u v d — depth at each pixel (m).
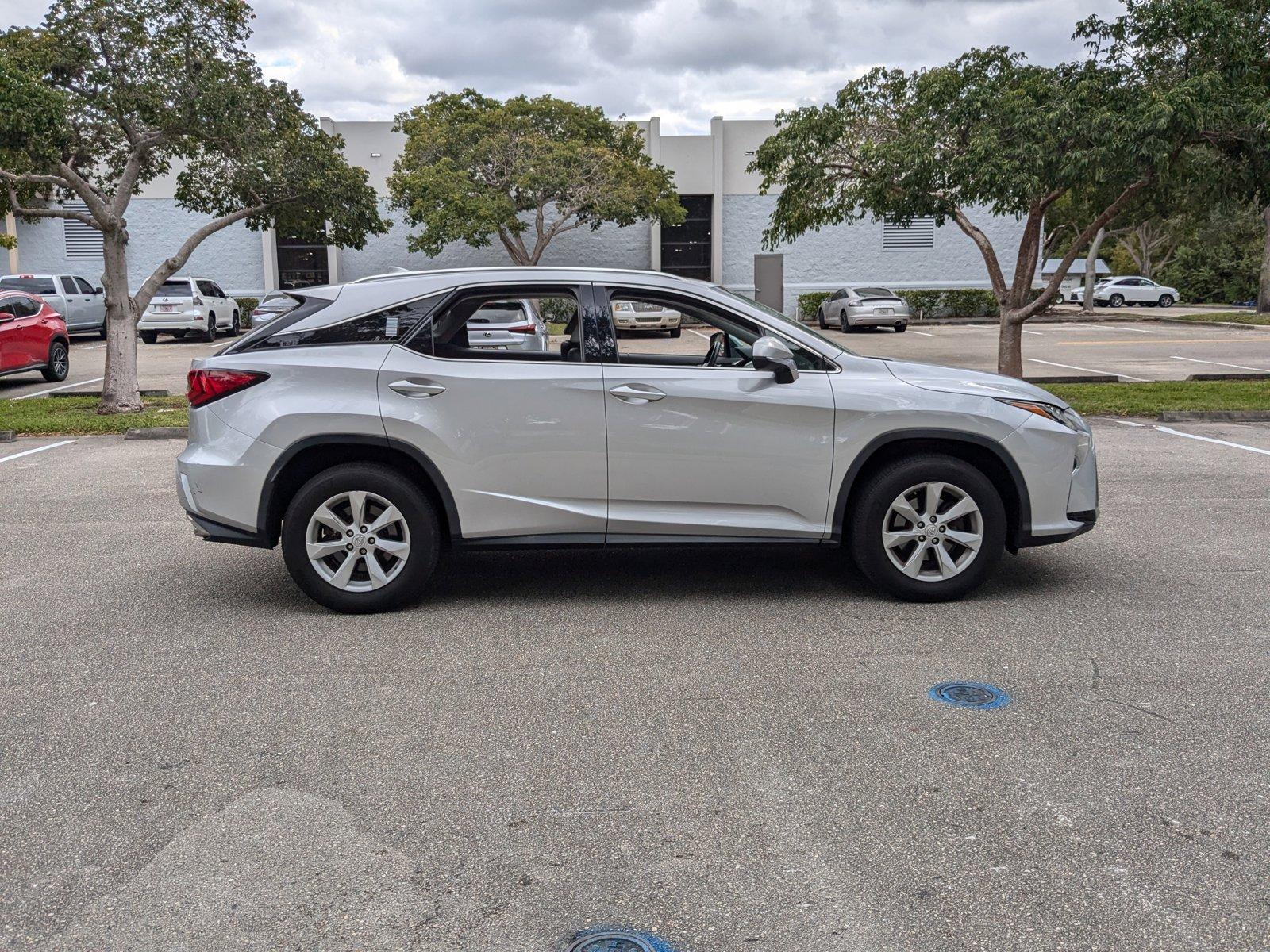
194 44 14.30
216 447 5.68
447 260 35.69
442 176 28.34
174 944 2.86
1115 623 5.50
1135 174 14.40
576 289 5.79
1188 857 3.23
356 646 5.27
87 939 2.88
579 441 5.65
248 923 2.95
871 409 5.70
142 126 14.59
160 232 34.38
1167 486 9.12
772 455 5.71
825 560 6.85
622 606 5.89
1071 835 3.36
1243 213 50.62
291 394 5.63
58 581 6.52
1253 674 4.74
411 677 4.83
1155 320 35.56
